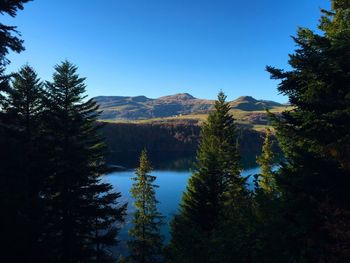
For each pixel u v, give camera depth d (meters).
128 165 137.12
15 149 12.66
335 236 9.34
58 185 21.38
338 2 13.38
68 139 23.12
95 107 23.92
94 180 23.27
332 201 10.15
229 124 31.42
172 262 13.58
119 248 41.62
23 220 12.55
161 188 83.81
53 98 22.86
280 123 14.40
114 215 24.44
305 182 10.77
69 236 21.55
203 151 31.12
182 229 13.52
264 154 31.45
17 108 22.44
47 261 15.69
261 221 11.44
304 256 9.89
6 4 10.48
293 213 11.05
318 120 11.73
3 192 11.65
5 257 12.24
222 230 12.15
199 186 23.70
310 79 12.45
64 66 22.83
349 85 11.15
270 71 13.39
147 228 33.84
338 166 10.43
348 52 10.02
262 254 10.42
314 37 11.45
